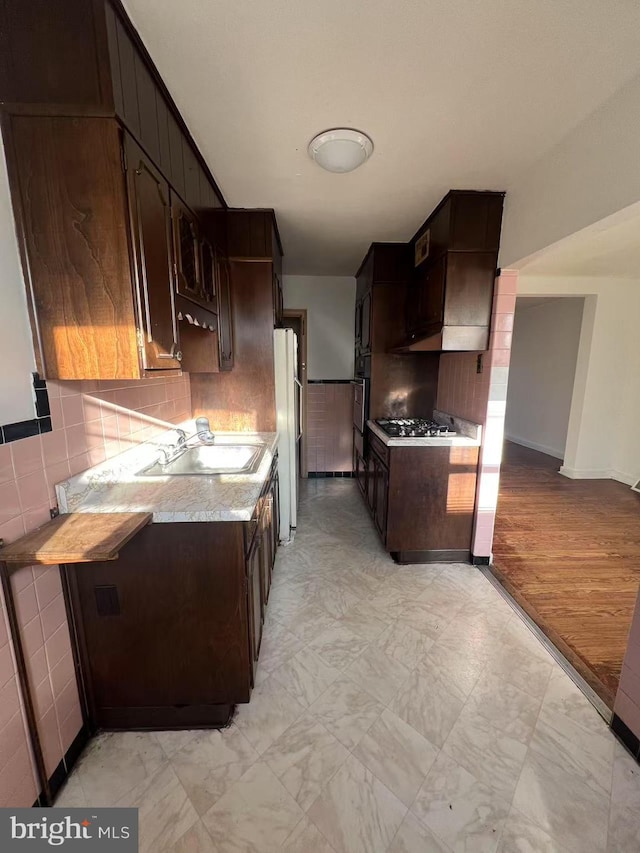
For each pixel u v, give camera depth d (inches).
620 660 66.5
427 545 98.5
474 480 95.6
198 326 65.9
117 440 61.7
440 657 66.7
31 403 42.4
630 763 48.9
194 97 50.7
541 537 113.8
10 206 38.5
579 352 169.5
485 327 85.6
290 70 46.0
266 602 77.3
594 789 45.8
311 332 167.3
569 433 176.9
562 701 58.2
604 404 168.2
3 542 39.1
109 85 36.1
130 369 42.4
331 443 173.5
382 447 103.3
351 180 75.2
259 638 65.6
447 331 85.4
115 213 39.1
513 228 76.5
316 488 159.2
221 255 83.6
